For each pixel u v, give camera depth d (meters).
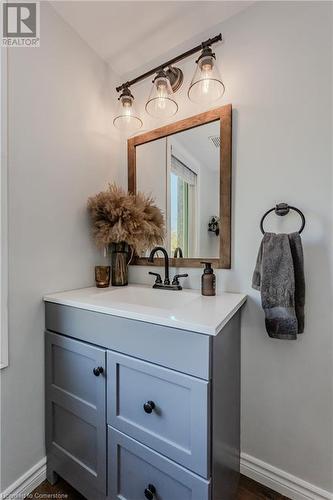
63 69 1.22
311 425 0.99
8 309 1.00
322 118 0.97
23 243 1.05
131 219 1.31
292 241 0.95
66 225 1.25
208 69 1.10
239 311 1.10
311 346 0.99
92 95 1.39
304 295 0.95
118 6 1.14
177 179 1.34
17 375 1.03
